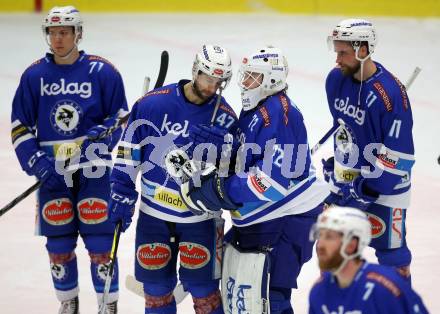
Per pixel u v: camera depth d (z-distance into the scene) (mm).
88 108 12758
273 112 10969
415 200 18828
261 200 11078
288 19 42938
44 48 33469
